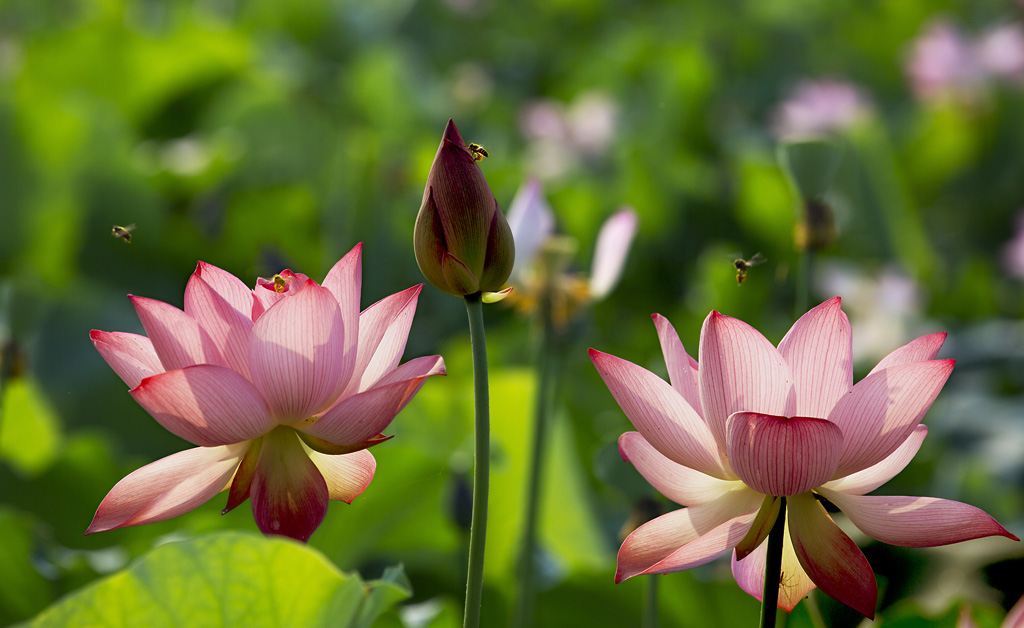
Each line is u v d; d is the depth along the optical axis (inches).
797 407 107.2
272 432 108.0
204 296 107.6
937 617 118.6
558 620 134.2
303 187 266.7
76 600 109.4
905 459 108.0
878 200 288.0
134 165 261.3
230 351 107.9
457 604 141.6
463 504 133.6
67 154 259.1
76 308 211.2
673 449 107.6
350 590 109.8
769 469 106.0
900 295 250.1
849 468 106.7
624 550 107.7
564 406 185.2
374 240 270.2
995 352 231.8
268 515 107.6
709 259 249.1
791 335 107.1
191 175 272.7
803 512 107.3
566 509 165.6
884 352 239.3
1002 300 292.7
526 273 136.5
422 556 153.5
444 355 228.1
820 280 258.7
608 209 295.6
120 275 257.4
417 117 367.9
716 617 129.4
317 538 143.2
